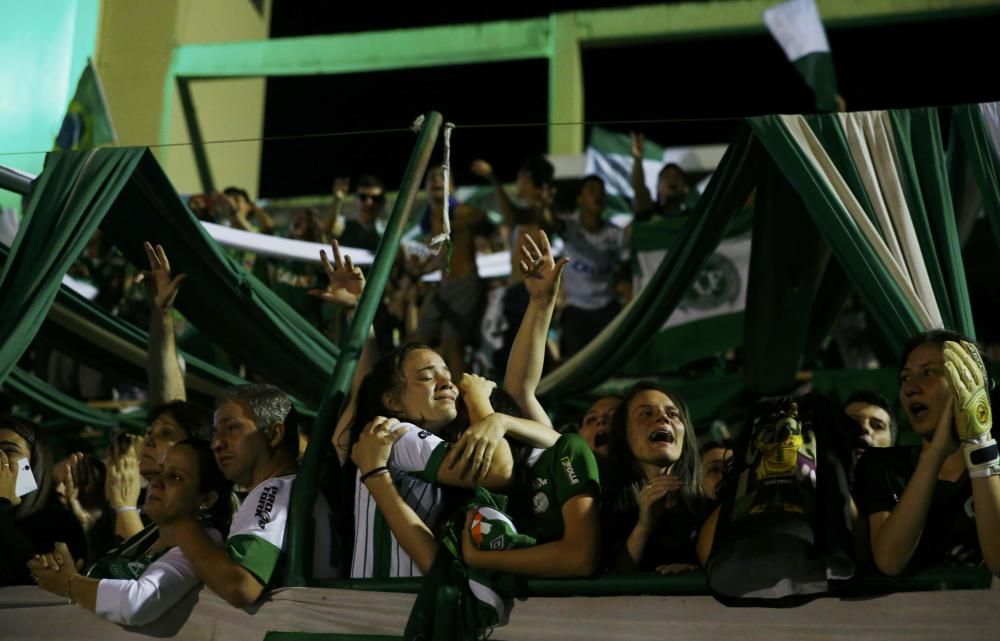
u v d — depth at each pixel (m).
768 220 5.54
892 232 3.95
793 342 6.31
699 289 7.50
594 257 7.83
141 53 9.65
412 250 8.57
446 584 2.99
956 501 3.00
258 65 9.74
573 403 7.28
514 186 9.47
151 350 4.81
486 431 3.20
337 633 3.12
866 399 4.52
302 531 3.26
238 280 5.31
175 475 3.36
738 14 9.87
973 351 2.96
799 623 2.87
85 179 4.42
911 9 9.45
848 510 2.91
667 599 2.96
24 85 6.81
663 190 8.02
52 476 4.15
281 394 3.54
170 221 5.07
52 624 3.38
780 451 2.97
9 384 6.71
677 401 3.58
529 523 3.17
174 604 3.28
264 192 12.45
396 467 3.28
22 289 4.10
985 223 8.38
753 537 2.86
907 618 2.82
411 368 3.48
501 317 8.05
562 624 3.00
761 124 4.23
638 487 3.48
